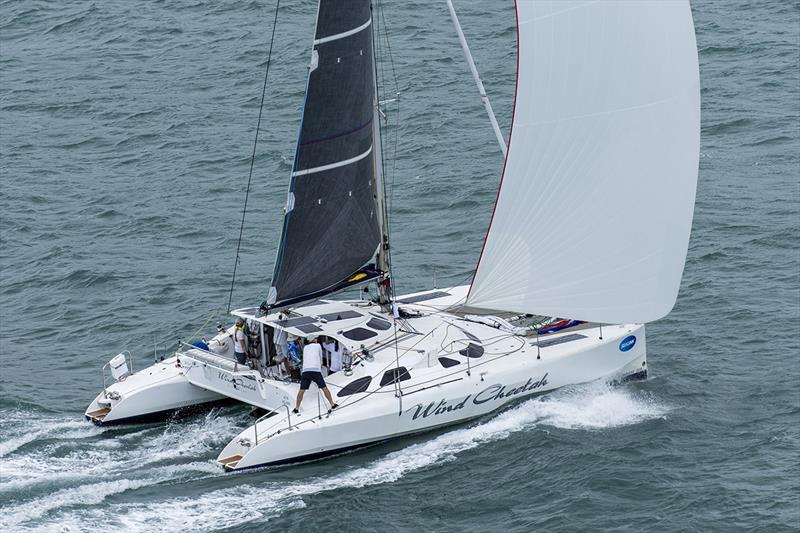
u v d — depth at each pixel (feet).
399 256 434.30
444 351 314.55
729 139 536.01
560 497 272.72
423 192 493.36
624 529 260.42
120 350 369.50
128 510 263.29
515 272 317.22
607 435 301.02
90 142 575.38
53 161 551.18
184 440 302.04
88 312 399.85
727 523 261.85
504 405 314.35
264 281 418.31
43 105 627.87
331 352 306.35
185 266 433.89
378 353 308.60
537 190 311.47
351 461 289.94
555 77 304.71
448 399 301.84
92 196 507.71
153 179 524.11
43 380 345.92
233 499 270.05
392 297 352.28
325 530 258.37
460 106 591.78
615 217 310.04
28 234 469.57
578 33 301.84
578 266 313.53
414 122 573.33
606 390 326.03
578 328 336.90
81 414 320.29
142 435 305.12
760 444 296.10
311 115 292.81
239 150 551.18
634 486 277.03
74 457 290.76
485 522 263.70
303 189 297.94
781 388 326.65
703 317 374.84
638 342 333.83
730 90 596.29
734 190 478.59
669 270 315.17
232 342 327.47
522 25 304.71
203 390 318.24
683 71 304.91
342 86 296.30
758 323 367.66
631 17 300.40
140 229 469.98
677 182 309.63
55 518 257.96
